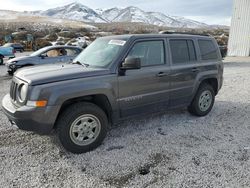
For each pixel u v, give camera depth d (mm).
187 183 2963
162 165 3367
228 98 7082
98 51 4375
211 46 5570
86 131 3721
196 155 3631
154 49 4398
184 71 4773
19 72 3914
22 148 3838
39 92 3287
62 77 3498
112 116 3965
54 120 3393
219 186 2902
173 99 4719
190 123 4988
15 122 3447
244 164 3383
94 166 3342
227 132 4520
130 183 2977
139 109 4250
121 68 3885
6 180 3000
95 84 3631
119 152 3729
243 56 22438
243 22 22031
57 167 3311
